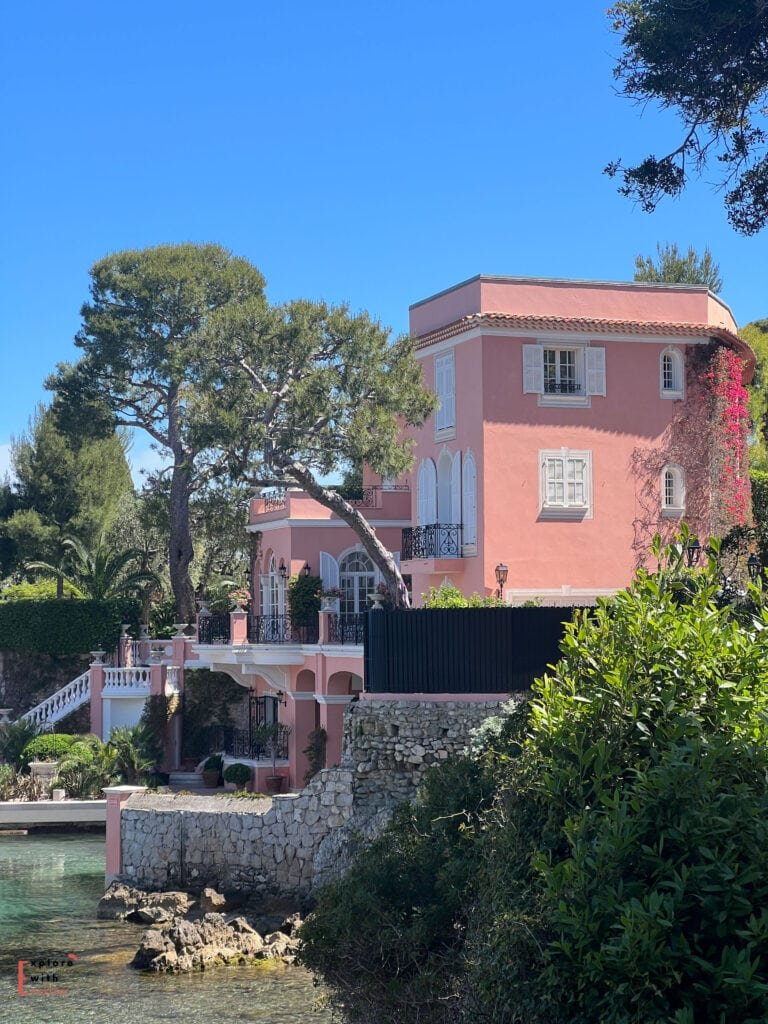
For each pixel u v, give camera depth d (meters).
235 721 44.22
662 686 11.30
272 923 23.45
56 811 36.53
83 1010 19.25
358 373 31.09
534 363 34.28
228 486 40.94
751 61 22.98
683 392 35.84
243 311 31.42
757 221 23.80
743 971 8.78
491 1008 11.55
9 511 57.00
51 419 56.25
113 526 57.84
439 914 15.46
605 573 34.53
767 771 10.07
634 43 23.77
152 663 44.97
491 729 22.03
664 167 24.09
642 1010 9.28
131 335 48.38
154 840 26.44
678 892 9.28
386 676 24.27
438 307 36.75
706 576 12.26
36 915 25.52
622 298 35.94
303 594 37.78
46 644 47.50
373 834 23.19
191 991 20.17
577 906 9.97
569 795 11.45
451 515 35.78
